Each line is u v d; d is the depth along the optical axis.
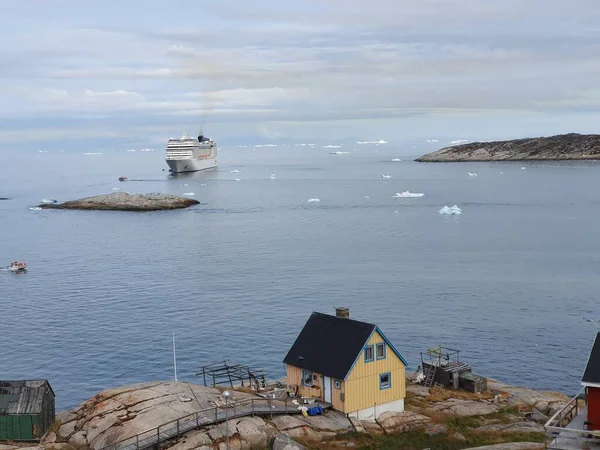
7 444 48.72
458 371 66.31
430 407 58.28
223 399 52.78
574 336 94.75
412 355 88.25
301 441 48.09
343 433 50.47
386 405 55.94
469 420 55.72
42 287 131.50
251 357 87.69
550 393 66.38
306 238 187.12
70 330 101.44
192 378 80.88
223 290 125.06
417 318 104.75
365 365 54.56
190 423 47.22
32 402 49.81
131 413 49.66
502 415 57.78
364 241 179.50
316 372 55.16
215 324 102.81
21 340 97.00
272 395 55.47
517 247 165.00
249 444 46.22
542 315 105.19
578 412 41.28
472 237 181.75
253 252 166.38
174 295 122.06
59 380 81.44
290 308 111.25
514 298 115.88
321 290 123.56
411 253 159.88
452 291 121.62
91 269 149.00
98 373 83.56
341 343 55.72
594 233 182.25
